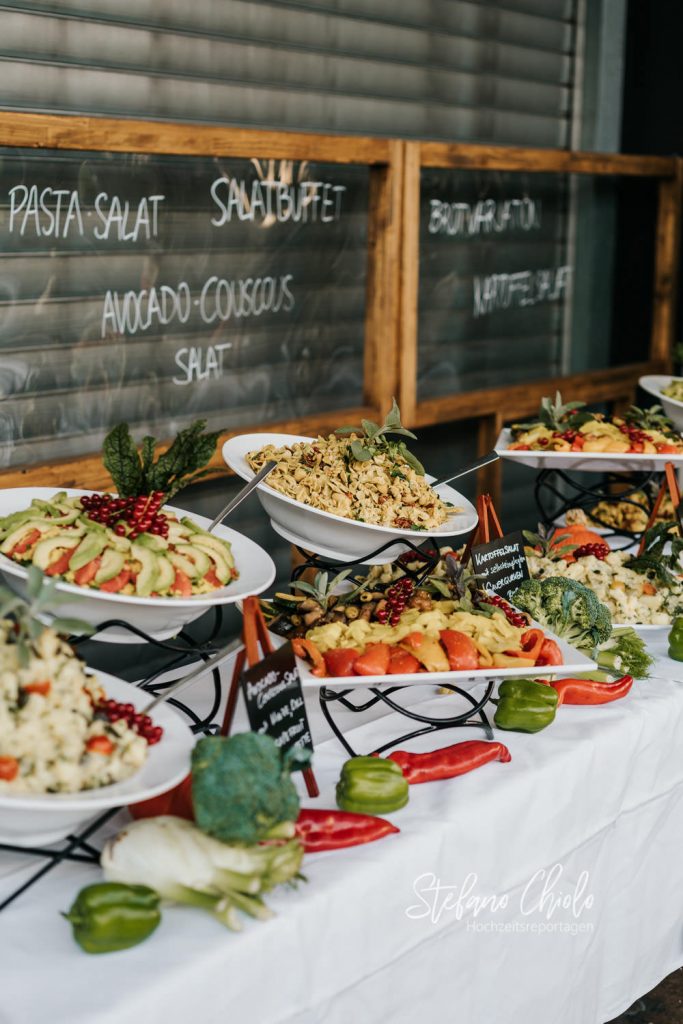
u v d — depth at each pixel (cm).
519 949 145
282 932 110
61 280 226
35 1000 97
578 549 198
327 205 283
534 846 143
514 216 347
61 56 231
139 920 103
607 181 383
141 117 250
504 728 152
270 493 166
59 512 142
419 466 178
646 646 187
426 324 322
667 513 250
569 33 370
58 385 230
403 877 123
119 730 108
